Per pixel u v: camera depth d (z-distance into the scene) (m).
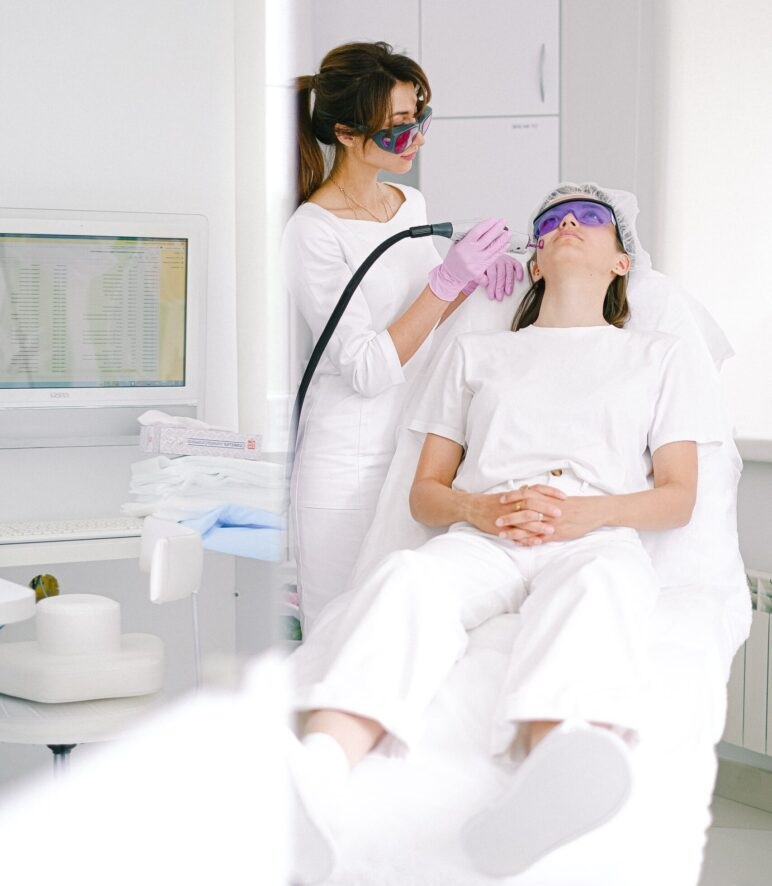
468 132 2.24
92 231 1.52
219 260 1.63
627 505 1.56
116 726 1.21
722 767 2.13
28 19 1.46
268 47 1.59
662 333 1.74
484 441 1.68
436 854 1.02
